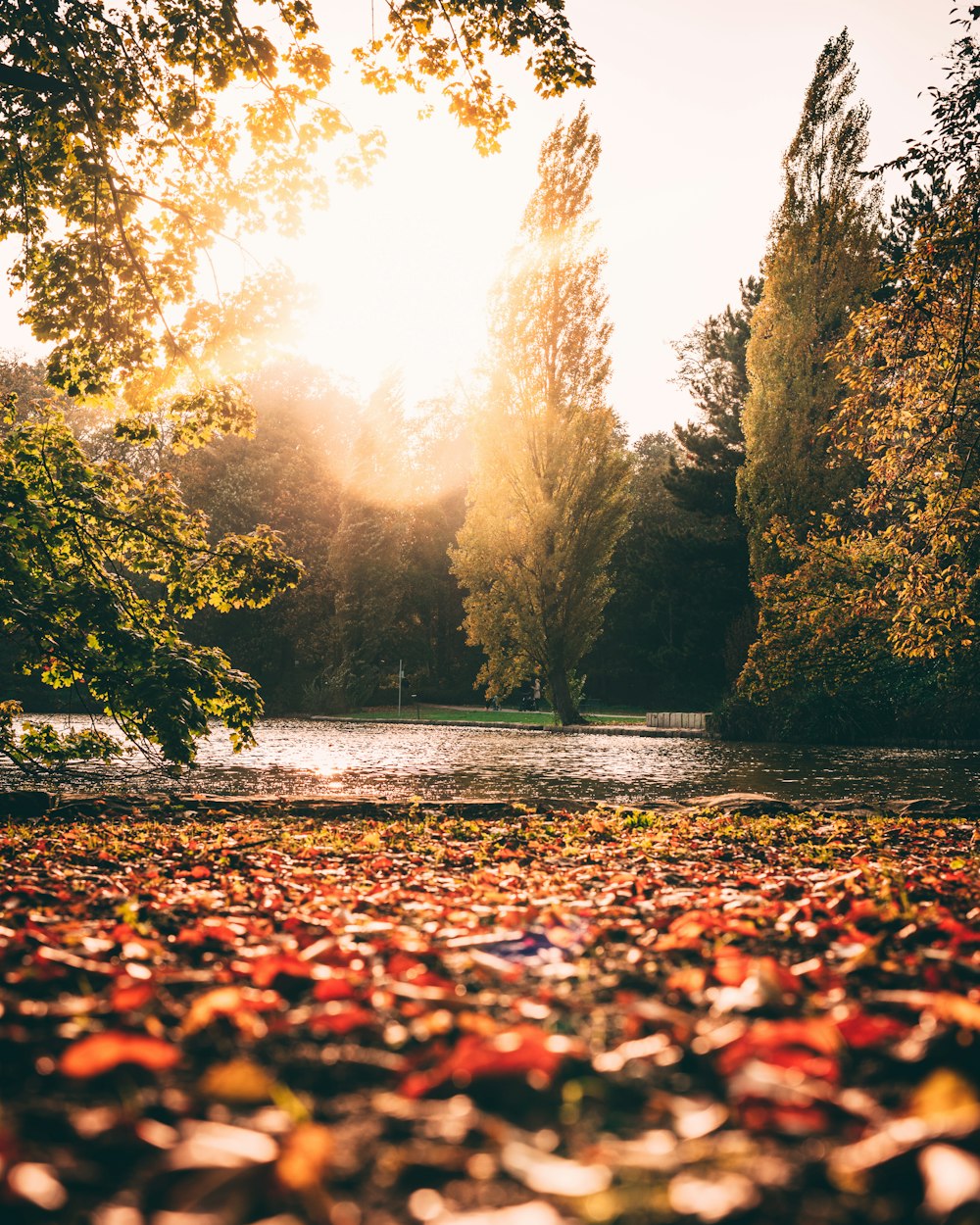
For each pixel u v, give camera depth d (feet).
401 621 191.93
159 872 18.28
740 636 108.37
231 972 8.70
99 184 35.73
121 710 36.86
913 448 45.88
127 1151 4.65
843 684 90.63
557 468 123.44
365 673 165.48
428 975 8.26
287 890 15.93
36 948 9.16
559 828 29.86
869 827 29.19
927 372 43.32
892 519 82.74
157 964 9.18
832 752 82.58
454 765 66.95
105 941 9.82
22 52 33.35
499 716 150.41
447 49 32.63
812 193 107.34
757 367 107.76
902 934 9.95
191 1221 3.90
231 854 21.58
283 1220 3.98
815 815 32.65
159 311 36.76
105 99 35.09
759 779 57.36
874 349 43.11
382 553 165.78
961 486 43.55
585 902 13.82
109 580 39.60
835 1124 4.95
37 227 37.27
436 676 201.77
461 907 13.29
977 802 43.83
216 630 166.40
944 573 44.47
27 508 35.86
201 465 162.81
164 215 37.40
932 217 38.88
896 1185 4.22
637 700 196.85
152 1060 5.75
